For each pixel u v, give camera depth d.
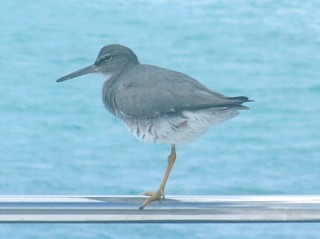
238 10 21.56
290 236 15.59
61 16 21.16
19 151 18.11
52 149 18.22
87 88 19.34
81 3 21.66
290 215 4.02
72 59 20.67
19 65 20.25
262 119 19.48
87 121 18.91
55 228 15.05
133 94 5.29
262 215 4.06
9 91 19.69
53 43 21.11
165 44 22.05
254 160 18.36
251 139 18.81
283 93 20.84
